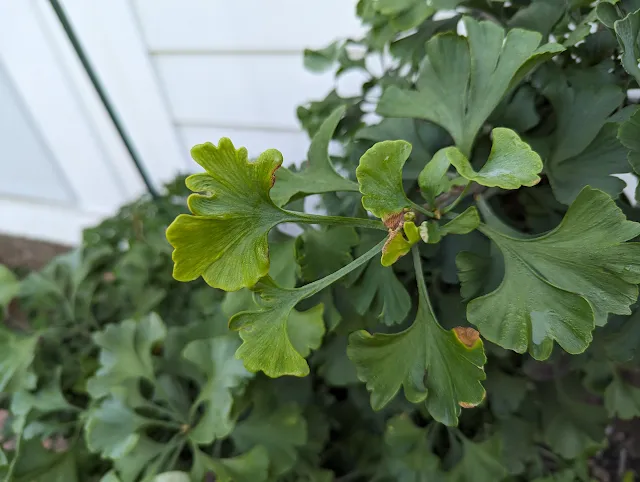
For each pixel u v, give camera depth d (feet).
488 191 0.68
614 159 0.59
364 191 0.48
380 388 0.55
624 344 0.65
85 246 1.17
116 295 1.16
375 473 0.88
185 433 0.84
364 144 0.75
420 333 0.55
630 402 0.76
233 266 0.46
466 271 0.61
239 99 1.56
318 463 0.90
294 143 1.60
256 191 0.47
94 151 1.95
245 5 1.35
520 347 0.49
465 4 0.71
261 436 0.83
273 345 0.51
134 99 1.70
